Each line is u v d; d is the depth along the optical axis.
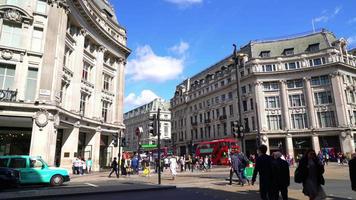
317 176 7.57
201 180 19.30
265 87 53.56
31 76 23.17
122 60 38.06
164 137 101.19
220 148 40.72
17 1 23.62
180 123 77.06
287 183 7.48
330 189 12.88
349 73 51.44
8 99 21.52
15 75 22.41
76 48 29.06
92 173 28.44
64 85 27.11
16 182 14.54
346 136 46.69
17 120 21.64
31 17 23.50
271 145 51.19
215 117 62.88
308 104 50.34
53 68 23.59
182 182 18.33
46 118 22.25
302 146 49.88
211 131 63.44
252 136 52.19
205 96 66.50
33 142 21.59
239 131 18.17
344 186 13.95
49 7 24.47
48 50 23.52
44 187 15.53
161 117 103.00
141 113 109.75
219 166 40.00
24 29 23.33
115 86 36.91
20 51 22.75
